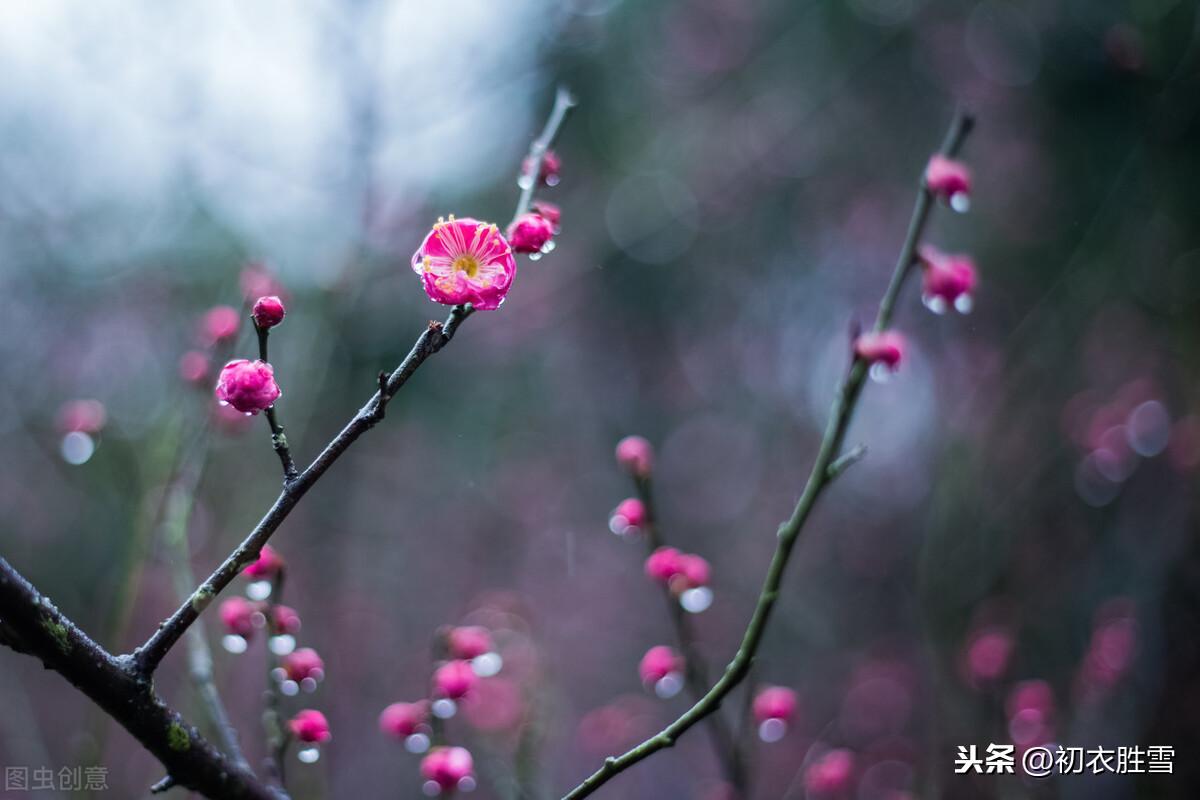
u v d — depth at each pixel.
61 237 5.61
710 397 8.38
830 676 6.66
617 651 7.57
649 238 7.29
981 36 6.54
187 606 1.24
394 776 5.64
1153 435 5.07
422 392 7.00
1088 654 4.21
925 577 4.75
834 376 7.78
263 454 4.11
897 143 7.11
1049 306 5.59
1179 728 4.37
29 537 5.41
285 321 4.40
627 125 7.27
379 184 4.95
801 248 7.57
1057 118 6.25
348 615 6.02
